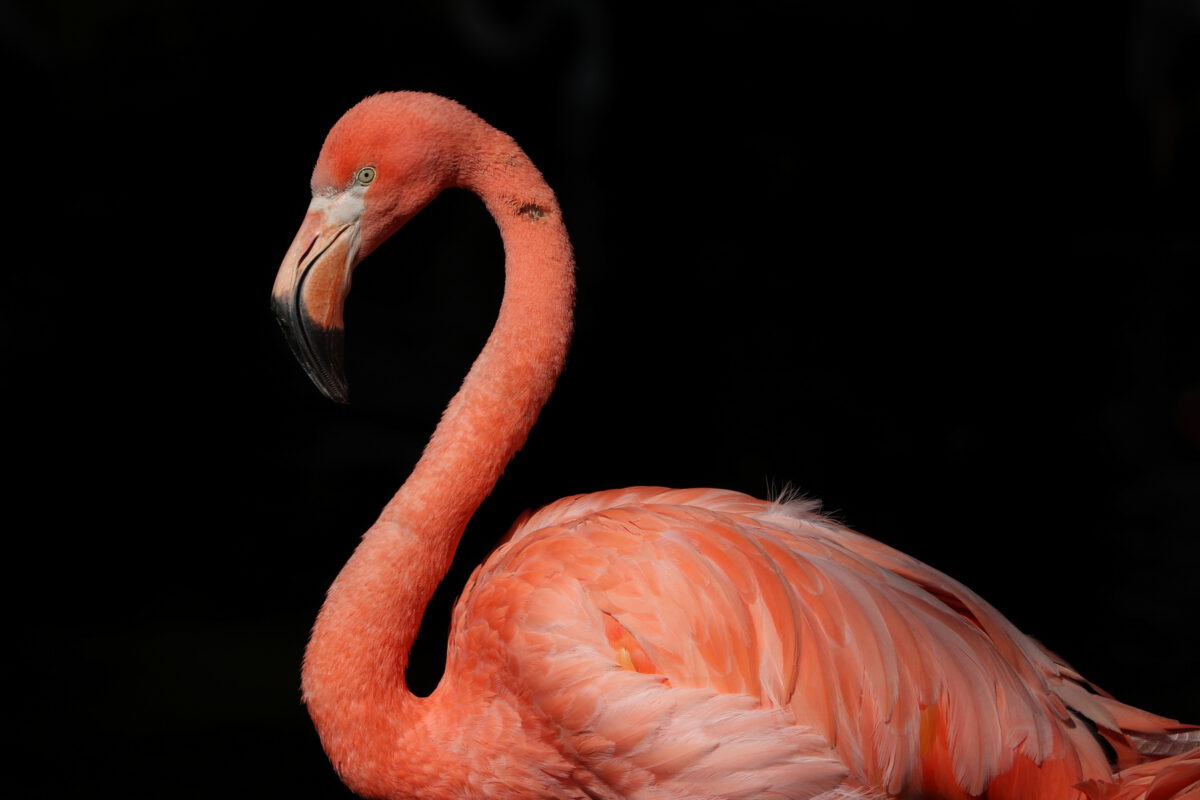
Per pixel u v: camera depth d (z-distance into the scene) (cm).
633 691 341
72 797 581
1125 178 1777
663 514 369
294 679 731
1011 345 1476
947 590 372
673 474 1239
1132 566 962
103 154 1428
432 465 383
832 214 1664
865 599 354
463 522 384
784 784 340
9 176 1363
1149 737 375
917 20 1708
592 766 350
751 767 338
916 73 1728
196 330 1359
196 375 1304
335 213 383
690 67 1633
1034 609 879
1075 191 1764
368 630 365
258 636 802
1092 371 1445
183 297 1380
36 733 648
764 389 1373
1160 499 1136
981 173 1734
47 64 1404
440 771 366
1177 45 1734
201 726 662
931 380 1412
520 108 1595
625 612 349
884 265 1608
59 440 1148
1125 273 1614
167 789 594
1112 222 1767
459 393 393
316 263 380
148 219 1412
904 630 350
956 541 1041
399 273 1517
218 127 1476
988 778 346
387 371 1366
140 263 1384
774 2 1659
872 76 1719
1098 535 1045
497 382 387
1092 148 1772
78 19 1420
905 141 1723
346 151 381
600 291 1494
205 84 1472
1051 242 1683
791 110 1698
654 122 1617
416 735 367
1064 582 935
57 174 1400
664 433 1303
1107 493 1162
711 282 1547
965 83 1738
